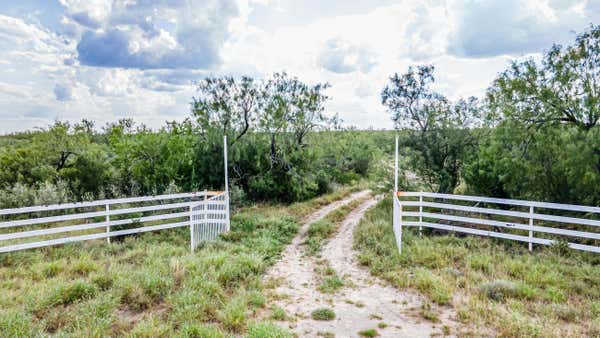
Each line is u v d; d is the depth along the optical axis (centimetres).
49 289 544
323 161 1805
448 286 600
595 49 812
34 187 1200
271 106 1532
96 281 592
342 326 488
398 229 841
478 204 1100
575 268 682
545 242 802
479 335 448
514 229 935
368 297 600
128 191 1348
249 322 479
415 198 1291
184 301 512
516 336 436
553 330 445
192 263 666
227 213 1066
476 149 1198
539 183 948
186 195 1030
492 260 740
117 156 1409
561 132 870
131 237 914
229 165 1511
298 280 697
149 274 600
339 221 1277
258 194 1623
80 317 462
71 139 1441
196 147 1541
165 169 1363
